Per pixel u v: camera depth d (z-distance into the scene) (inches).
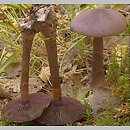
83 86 19.0
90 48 20.5
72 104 17.0
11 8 22.8
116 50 19.7
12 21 22.2
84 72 19.8
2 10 21.5
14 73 20.3
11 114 16.4
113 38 20.8
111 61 18.9
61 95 16.7
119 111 17.0
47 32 15.1
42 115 16.6
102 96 16.8
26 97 16.3
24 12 22.3
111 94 17.6
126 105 16.9
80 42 20.3
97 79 16.4
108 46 20.6
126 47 19.7
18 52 20.4
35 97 16.7
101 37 15.5
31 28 15.0
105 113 16.9
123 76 18.2
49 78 19.5
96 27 14.5
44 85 19.4
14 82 19.6
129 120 16.8
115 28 14.5
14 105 16.6
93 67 16.3
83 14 15.2
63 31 21.7
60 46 21.0
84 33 14.6
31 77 19.8
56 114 16.6
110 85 18.3
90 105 17.3
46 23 14.9
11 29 21.3
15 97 18.6
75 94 18.5
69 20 21.2
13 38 21.6
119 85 17.9
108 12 14.9
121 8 21.2
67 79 19.4
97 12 14.8
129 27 19.2
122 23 14.8
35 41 21.1
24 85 16.1
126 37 20.4
